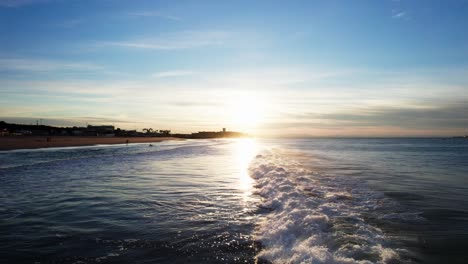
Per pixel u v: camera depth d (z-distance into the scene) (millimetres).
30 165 19984
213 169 18359
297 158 26453
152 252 4996
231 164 21766
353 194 9648
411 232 5871
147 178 14180
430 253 4824
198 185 12125
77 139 79188
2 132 90812
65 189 11156
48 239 5672
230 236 5730
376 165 19938
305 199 8461
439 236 5645
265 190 10438
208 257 4750
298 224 6121
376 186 11289
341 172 15797
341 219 6613
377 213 7262
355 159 25578
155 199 9344
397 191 10289
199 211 7773
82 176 14836
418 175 14742
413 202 8555
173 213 7582
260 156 29078
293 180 12516
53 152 34906
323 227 5953
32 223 6762
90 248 5199
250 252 4926
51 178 14078
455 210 7633
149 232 6043
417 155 31594
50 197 9680
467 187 11188
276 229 5895
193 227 6355
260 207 8180
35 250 5133
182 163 22625
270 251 4883
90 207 8289
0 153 32625
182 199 9336
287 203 8055
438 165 20156
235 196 9805
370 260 4430
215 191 10742
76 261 4676
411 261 4496
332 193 9742
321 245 4996
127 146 60531
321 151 40562
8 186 11797
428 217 6945
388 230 5973
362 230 5816
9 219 7090
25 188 11328
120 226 6484
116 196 9844
